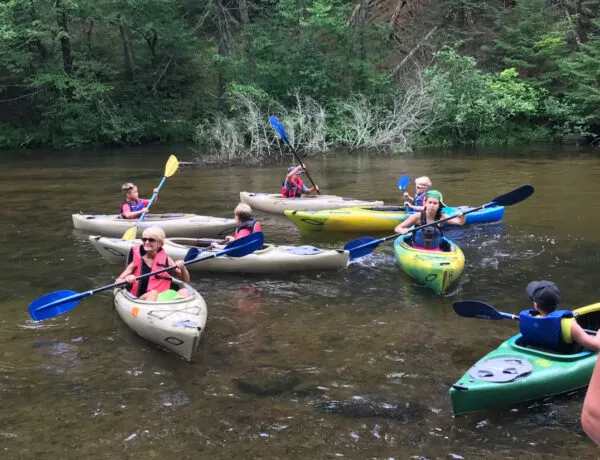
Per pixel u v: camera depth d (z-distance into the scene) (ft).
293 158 58.39
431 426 10.87
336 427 10.91
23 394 12.30
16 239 25.82
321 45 71.00
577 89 68.95
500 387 11.09
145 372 13.29
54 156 62.39
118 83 76.89
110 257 22.20
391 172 46.14
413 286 19.17
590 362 11.75
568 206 31.24
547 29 72.64
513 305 17.24
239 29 77.30
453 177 42.34
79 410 11.62
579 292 18.10
